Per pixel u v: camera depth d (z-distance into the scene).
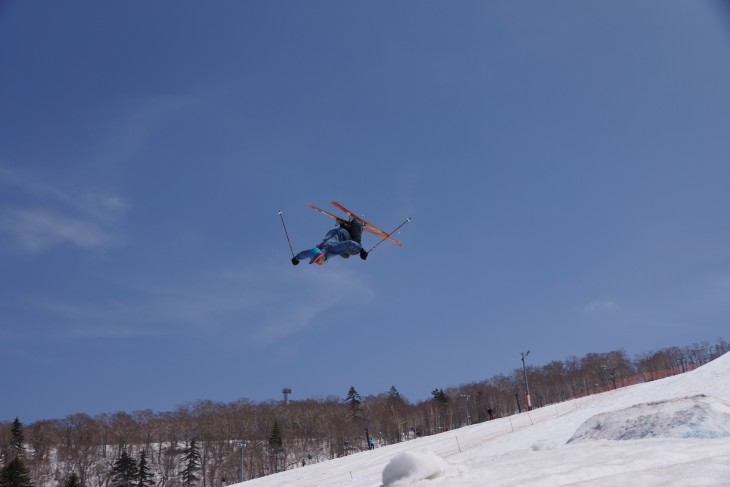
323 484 26.30
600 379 137.12
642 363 144.50
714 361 35.22
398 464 8.41
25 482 79.69
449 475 8.30
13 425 127.00
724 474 6.48
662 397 29.31
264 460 120.19
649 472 7.04
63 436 133.75
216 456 122.81
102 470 116.62
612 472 7.67
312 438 140.38
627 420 13.08
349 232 14.97
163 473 117.75
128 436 135.38
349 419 138.25
